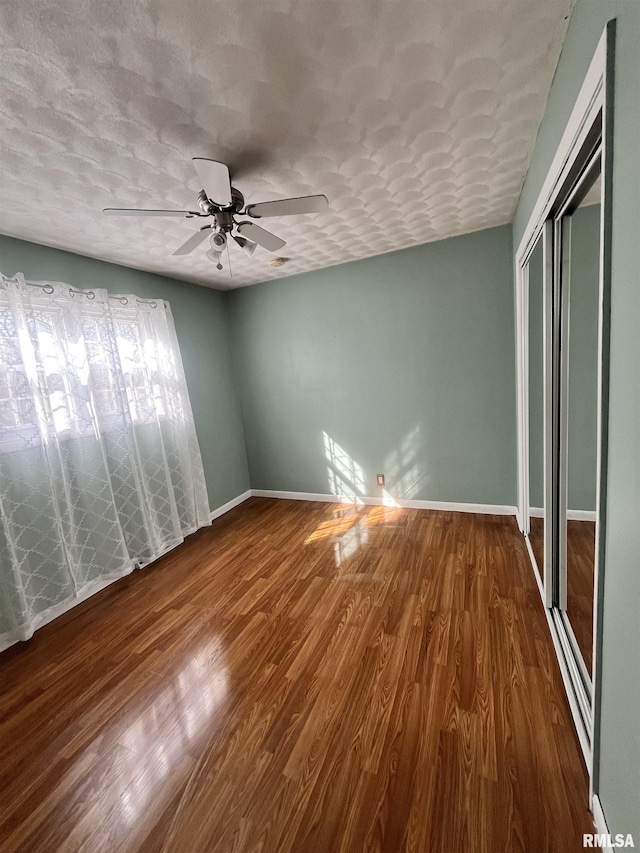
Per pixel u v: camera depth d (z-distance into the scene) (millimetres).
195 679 1811
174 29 1047
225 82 1255
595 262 1396
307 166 1831
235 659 1918
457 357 3289
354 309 3586
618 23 764
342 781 1295
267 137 1575
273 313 3951
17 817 1281
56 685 1850
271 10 1023
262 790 1292
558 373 1807
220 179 1407
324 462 4055
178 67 1176
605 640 974
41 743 1544
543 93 1443
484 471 3379
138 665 1939
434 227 2838
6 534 2141
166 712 1642
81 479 2635
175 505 3256
